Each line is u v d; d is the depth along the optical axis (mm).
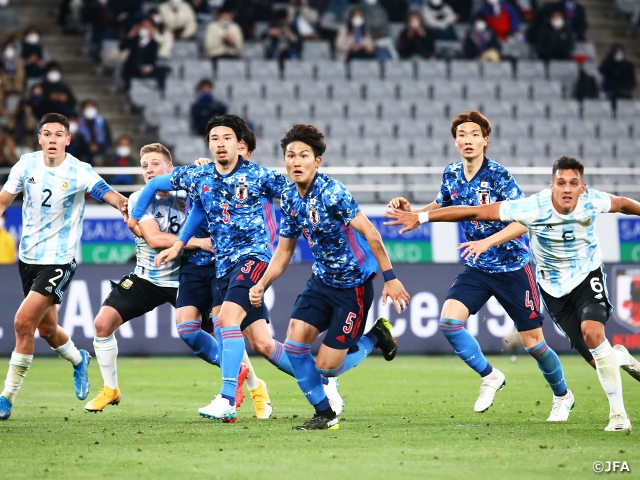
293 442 22047
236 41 77125
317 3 81938
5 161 62656
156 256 28781
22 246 27219
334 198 22969
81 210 27625
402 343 50656
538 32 82188
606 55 88000
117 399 28719
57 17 82625
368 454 20328
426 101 77875
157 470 18562
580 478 17719
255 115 74312
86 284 49219
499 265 27031
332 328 24016
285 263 24422
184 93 74812
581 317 24156
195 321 28172
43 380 39656
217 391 35344
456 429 24453
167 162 29328
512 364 46906
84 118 64938
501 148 75812
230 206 25469
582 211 23750
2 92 69312
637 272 50500
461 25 84438
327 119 75062
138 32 74000
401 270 50781
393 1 83938
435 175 71188
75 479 17766
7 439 22688
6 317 49688
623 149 77875
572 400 26969
